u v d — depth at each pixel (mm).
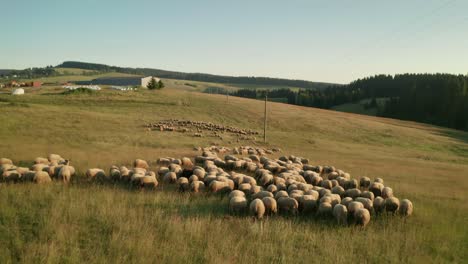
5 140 29391
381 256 10234
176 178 17438
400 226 12938
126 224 10562
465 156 50344
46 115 46969
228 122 63656
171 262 8711
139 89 111312
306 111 86875
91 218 11086
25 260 8211
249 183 16844
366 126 69500
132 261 8594
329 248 10289
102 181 16578
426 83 137500
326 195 14445
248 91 187375
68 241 9297
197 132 47875
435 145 57406
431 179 26203
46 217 10750
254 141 44469
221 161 22812
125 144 32938
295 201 13484
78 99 74750
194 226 10883
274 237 10828
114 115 56031
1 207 11297
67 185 15242
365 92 162875
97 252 8859
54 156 21109
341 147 46281
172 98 88812
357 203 13258
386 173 27281
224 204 14031
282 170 22469
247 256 9281
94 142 32250
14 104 53094
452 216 15008
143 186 15820
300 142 47000
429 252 10906
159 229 10719
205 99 93125
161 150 29906
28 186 14367
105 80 160250
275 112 78812
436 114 109438
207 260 8969
